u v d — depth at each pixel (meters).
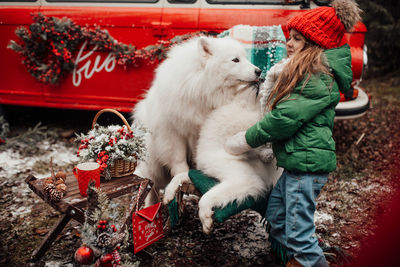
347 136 4.84
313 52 1.96
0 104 4.59
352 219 2.96
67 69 4.11
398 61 8.06
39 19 3.90
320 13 1.96
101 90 4.14
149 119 2.74
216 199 2.12
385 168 3.95
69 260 2.36
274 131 1.96
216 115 2.46
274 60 2.60
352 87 3.73
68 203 1.97
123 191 2.15
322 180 2.00
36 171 3.71
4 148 4.21
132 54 3.82
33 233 2.66
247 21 3.58
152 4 3.82
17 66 4.31
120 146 2.22
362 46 3.67
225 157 2.36
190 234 2.71
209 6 3.68
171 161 2.72
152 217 2.16
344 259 2.35
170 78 2.46
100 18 3.90
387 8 8.01
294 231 1.97
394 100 6.54
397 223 0.97
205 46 2.36
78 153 2.25
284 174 2.11
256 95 2.46
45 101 4.37
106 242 1.86
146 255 2.33
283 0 3.51
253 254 2.48
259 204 2.27
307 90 1.92
